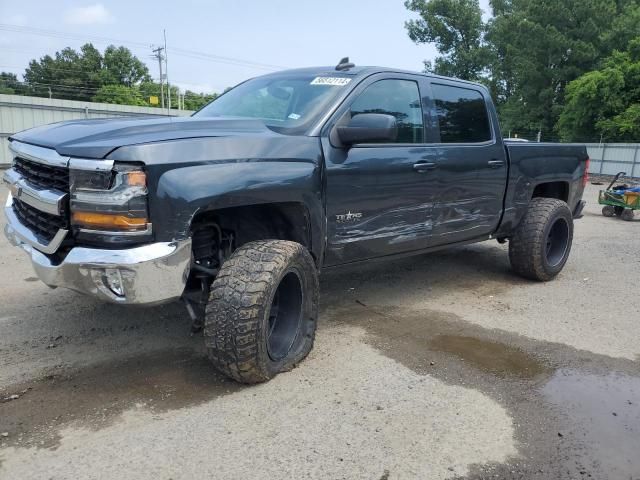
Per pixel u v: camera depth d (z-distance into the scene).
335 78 3.99
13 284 5.16
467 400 3.14
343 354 3.72
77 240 2.81
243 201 3.04
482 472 2.50
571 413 3.05
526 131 46.44
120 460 2.49
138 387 3.17
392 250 4.23
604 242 8.48
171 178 2.76
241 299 2.98
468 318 4.57
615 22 41.62
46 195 2.86
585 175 6.32
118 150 2.66
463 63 51.75
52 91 72.69
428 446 2.68
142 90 76.75
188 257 2.85
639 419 3.01
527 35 43.56
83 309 4.46
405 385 3.29
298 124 3.62
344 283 5.55
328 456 2.57
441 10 51.59
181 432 2.72
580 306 4.99
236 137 3.11
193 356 3.62
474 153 4.77
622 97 35.38
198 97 73.88
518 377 3.47
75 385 3.18
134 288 2.70
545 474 2.51
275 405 3.00
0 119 22.55
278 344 3.40
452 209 4.64
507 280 5.86
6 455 2.50
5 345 3.73
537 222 5.51
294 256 3.25
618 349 4.00
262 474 2.43
